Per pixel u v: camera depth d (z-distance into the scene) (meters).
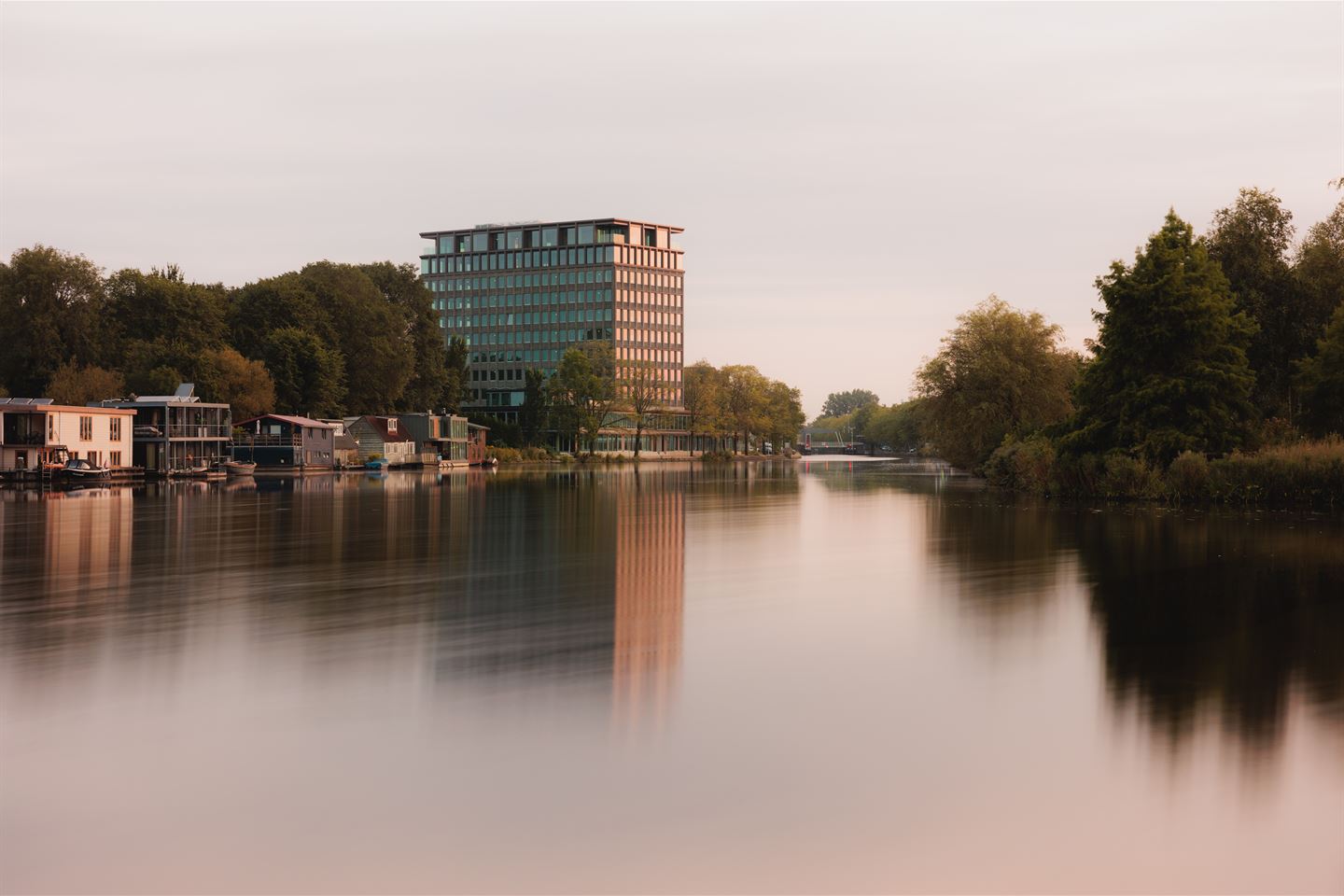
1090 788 16.41
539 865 14.07
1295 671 23.00
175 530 56.16
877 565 41.34
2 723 19.61
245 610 30.84
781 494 95.38
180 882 13.70
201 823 15.28
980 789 16.42
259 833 14.95
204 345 149.25
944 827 15.12
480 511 72.06
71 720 19.81
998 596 33.22
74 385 131.00
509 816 15.50
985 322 111.69
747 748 18.23
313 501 82.19
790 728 19.30
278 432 146.50
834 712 20.27
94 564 41.53
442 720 19.78
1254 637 26.58
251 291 167.50
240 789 16.45
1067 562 41.19
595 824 15.23
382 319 180.38
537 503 80.88
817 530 56.94
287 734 18.98
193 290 155.12
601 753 17.97
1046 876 13.78
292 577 37.91
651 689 22.00
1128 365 79.25
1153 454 76.56
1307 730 18.92
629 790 16.42
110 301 149.00
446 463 183.00
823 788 16.48
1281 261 87.25
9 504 77.69
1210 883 13.62
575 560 43.09
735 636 27.28
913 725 19.42
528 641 26.56
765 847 14.54
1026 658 24.56
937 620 29.38
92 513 68.38
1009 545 47.69
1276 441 77.62
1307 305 85.62
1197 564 39.97
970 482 122.19
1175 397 76.19
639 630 28.03
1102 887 13.55
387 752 18.02
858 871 13.93
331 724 19.52
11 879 13.73
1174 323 77.06
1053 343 111.38
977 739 18.62
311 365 159.50
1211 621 28.70
